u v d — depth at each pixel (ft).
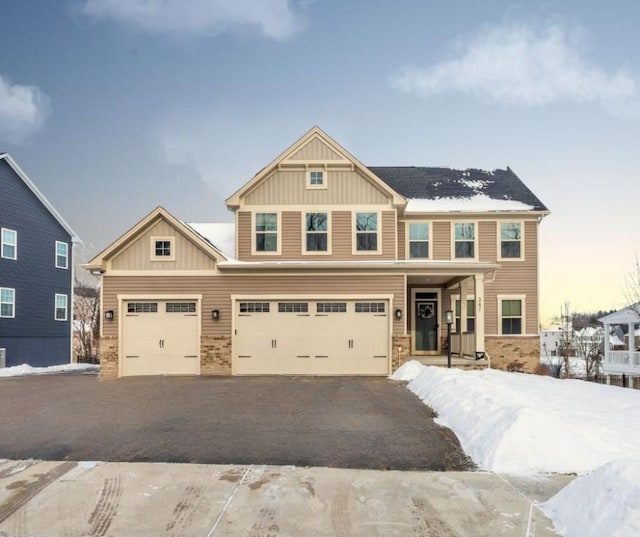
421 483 20.16
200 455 23.81
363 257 60.80
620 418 28.02
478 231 67.15
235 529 16.49
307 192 61.46
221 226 70.95
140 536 16.08
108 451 24.45
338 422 29.86
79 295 173.27
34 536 16.07
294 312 55.98
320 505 18.22
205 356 55.47
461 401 30.66
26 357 91.71
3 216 87.30
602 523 15.11
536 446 22.47
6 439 26.63
